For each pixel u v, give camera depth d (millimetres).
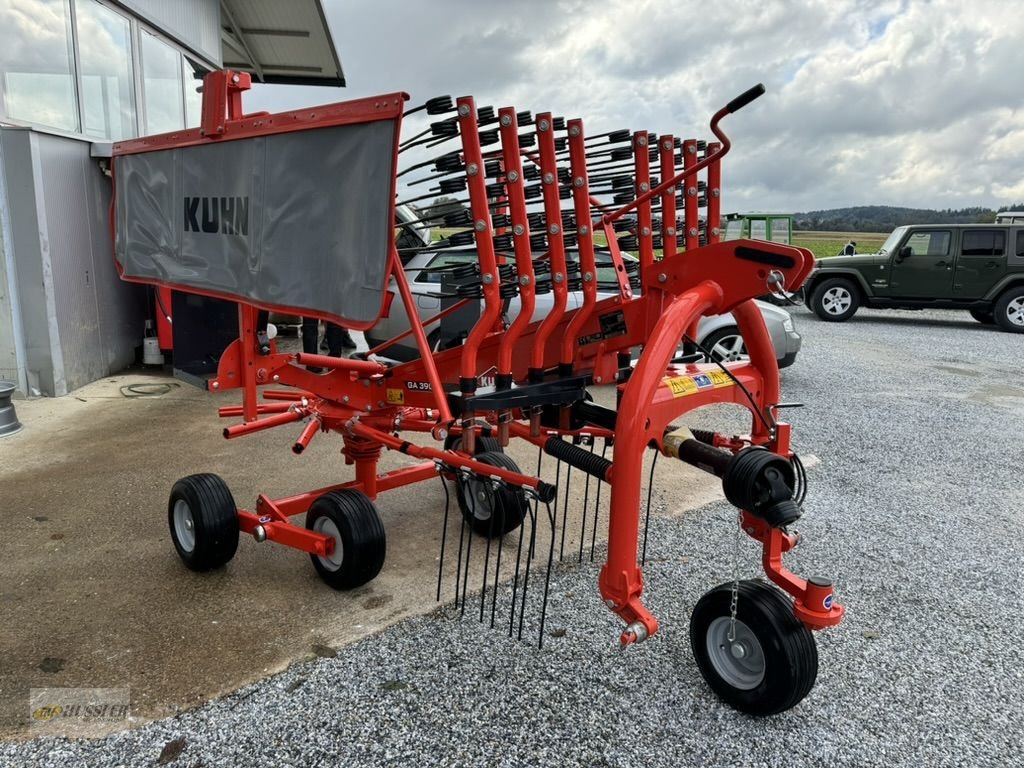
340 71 12930
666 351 2303
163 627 2875
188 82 9477
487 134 2650
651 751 2252
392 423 3494
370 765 2162
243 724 2322
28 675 2549
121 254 4312
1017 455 5551
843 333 12398
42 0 6520
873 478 4973
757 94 2266
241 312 3279
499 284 2674
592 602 3143
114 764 2143
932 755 2273
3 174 6133
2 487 4395
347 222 2633
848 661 2771
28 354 6512
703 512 4238
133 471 4730
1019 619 3115
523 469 5055
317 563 3229
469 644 2793
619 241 3184
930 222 13758
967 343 11406
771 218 17453
